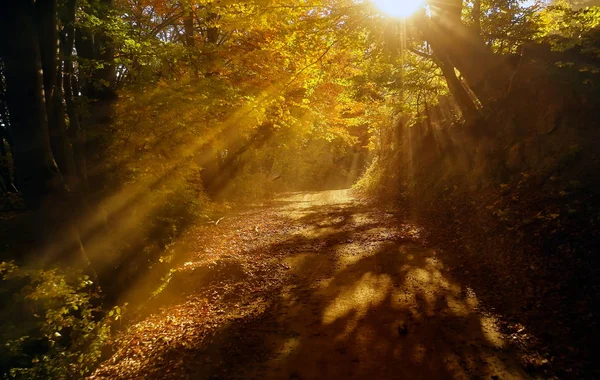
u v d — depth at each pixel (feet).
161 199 41.06
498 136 37.52
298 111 64.49
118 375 18.11
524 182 30.07
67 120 39.78
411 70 50.21
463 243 30.83
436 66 51.26
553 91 33.81
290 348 18.22
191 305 26.30
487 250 27.55
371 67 45.91
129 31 35.12
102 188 35.81
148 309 27.96
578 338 15.92
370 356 16.85
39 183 23.53
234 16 38.65
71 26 30.86
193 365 17.63
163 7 52.01
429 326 19.04
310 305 23.26
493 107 40.29
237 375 16.33
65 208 24.44
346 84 50.70
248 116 49.52
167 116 34.27
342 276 27.86
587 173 25.85
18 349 18.92
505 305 20.04
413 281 25.31
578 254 20.93
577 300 18.29
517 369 14.85
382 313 21.11
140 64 35.88
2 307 22.13
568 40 34.58
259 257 34.55
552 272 21.08
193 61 39.73
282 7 35.86
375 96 61.52
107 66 37.96
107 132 34.47
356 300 23.30
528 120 35.27
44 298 19.24
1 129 55.88
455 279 24.77
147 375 17.42
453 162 44.91
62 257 24.17
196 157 48.80
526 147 32.65
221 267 31.09
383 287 24.93
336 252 34.17
